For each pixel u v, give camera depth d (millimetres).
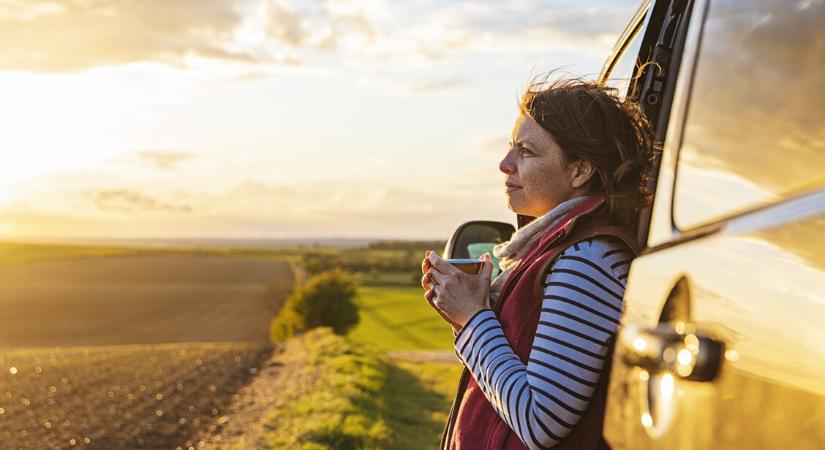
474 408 1842
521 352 1739
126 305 98812
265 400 16391
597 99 1789
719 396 820
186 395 17984
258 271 153625
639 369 1097
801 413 669
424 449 11250
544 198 1870
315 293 57219
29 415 15773
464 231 2637
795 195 828
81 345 65562
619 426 1181
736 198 1000
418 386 22109
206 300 104375
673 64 1760
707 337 882
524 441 1638
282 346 34031
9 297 107812
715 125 1174
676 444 919
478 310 1808
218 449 11266
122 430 13766
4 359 29625
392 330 82938
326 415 11641
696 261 1015
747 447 750
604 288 1659
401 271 158000
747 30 1117
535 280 1747
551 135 1812
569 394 1606
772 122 955
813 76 878
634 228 1796
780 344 731
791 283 746
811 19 910
